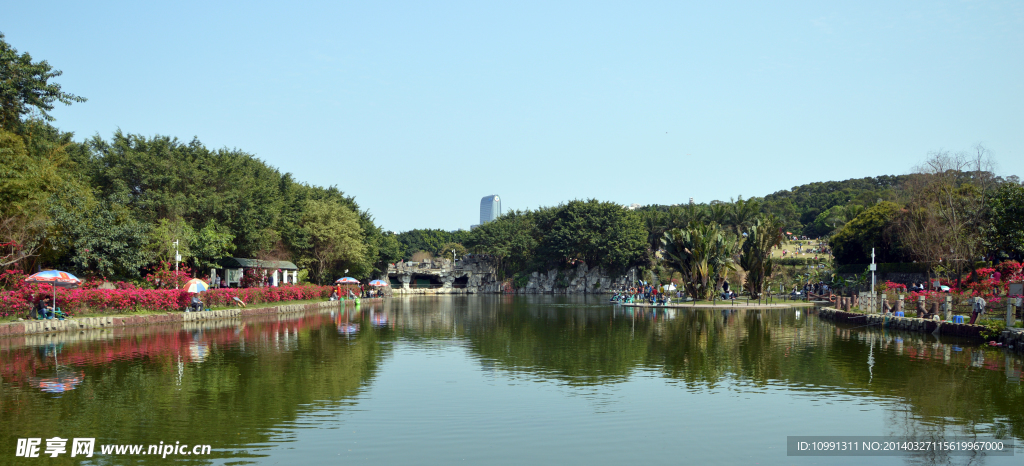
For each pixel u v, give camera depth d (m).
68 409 17.83
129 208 57.47
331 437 15.50
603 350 31.67
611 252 131.38
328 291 85.06
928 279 64.19
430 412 18.02
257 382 22.09
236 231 69.19
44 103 47.59
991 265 56.50
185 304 50.53
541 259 145.00
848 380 22.91
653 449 14.82
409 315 60.25
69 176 51.28
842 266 93.88
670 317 56.06
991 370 24.75
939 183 63.41
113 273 49.75
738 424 16.91
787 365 26.45
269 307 59.75
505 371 25.00
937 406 18.81
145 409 17.95
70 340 33.81
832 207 176.00
